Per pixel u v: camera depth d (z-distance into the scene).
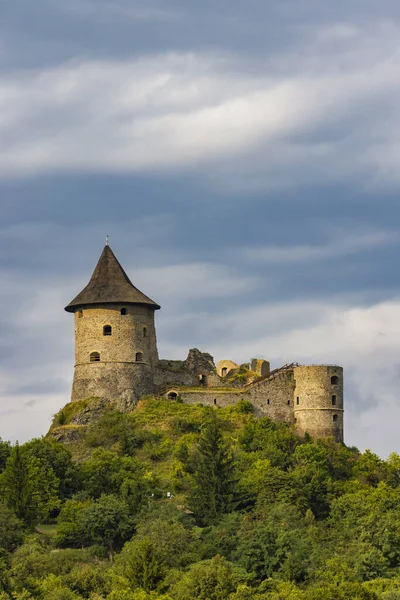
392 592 180.50
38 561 193.12
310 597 176.38
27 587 181.88
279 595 177.88
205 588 181.88
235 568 193.25
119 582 186.88
